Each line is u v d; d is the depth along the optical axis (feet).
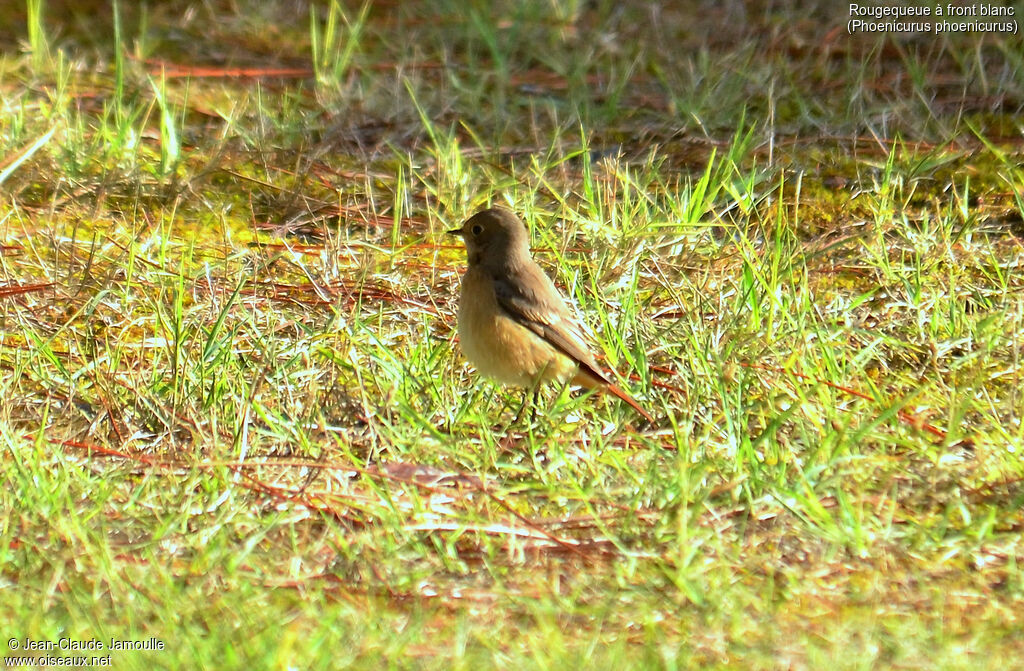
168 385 35.53
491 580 29.04
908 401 32.91
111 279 40.16
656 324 39.06
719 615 27.58
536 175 44.93
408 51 57.41
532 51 56.95
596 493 31.71
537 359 36.09
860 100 50.52
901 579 28.84
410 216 45.39
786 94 52.70
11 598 27.89
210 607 27.58
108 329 38.86
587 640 26.78
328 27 53.93
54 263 40.86
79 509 30.96
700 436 33.86
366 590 28.55
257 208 46.03
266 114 50.03
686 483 30.35
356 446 34.32
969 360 37.50
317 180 47.55
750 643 26.61
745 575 29.04
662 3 61.98
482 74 54.85
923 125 49.93
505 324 35.96
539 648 26.22
